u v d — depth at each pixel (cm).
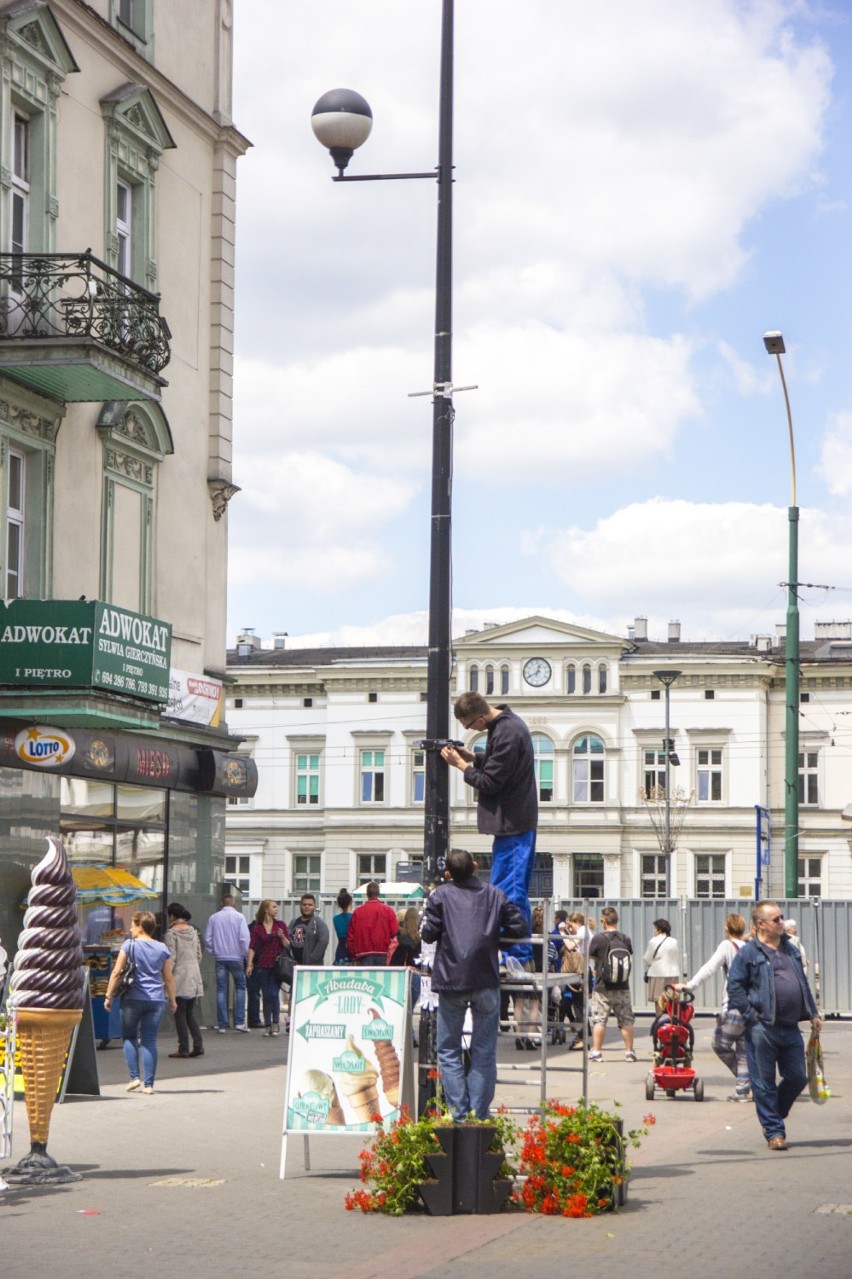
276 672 7919
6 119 2150
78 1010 1170
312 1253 895
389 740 7812
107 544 2386
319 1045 1173
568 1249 903
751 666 7462
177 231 2636
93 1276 831
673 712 7525
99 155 2383
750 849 7406
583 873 7538
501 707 1112
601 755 7581
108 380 2150
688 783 7494
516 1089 1841
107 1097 1703
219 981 2602
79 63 2333
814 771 7475
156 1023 1756
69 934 1169
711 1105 1708
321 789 7881
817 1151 1335
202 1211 1034
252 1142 1373
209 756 2644
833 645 7825
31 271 2150
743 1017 1355
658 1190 1119
